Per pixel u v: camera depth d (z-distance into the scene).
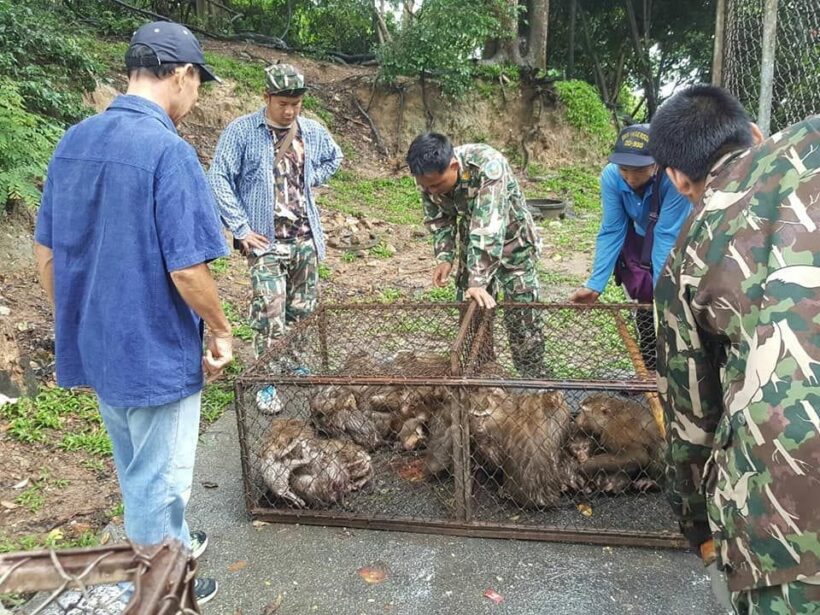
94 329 2.07
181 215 2.00
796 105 4.14
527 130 15.03
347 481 3.12
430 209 4.04
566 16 19.31
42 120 5.86
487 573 2.68
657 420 3.00
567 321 4.05
